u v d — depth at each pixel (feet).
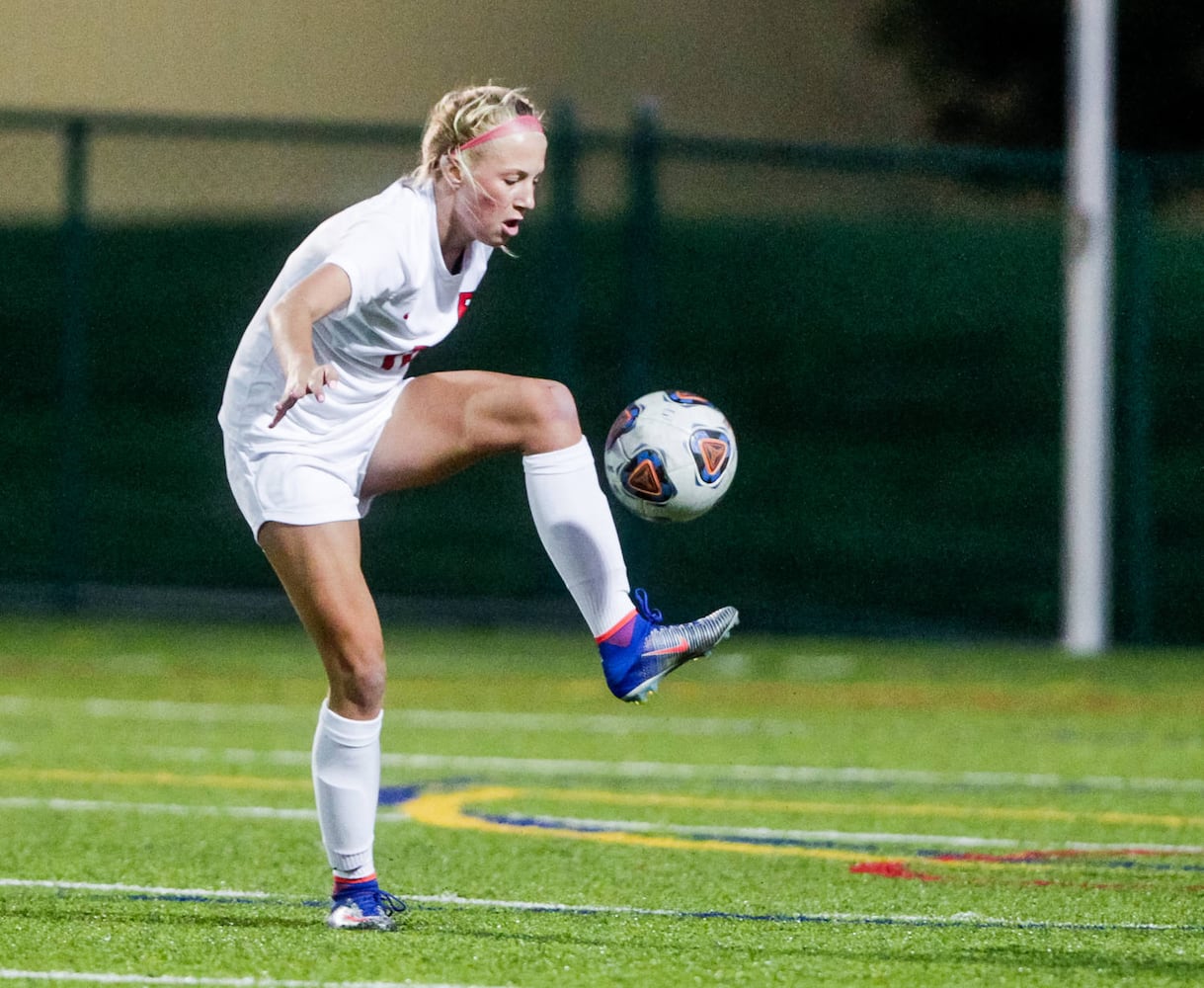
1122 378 198.08
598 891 73.51
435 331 62.69
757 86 271.90
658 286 229.66
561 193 182.19
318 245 61.11
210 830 88.38
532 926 65.57
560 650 179.32
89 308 234.17
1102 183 173.68
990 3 247.09
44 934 62.90
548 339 183.42
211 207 251.60
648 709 141.49
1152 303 214.90
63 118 183.52
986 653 182.91
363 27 271.90
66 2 267.80
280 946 60.95
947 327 218.18
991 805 99.25
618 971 57.93
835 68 268.41
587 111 274.36
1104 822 93.76
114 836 86.38
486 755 117.29
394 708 140.56
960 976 57.98
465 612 204.23
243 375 62.18
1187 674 167.73
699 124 272.72
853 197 244.63
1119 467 197.26
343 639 62.18
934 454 213.46
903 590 206.49
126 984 55.21
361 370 62.28
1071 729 132.98
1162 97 230.89
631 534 191.52
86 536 215.72
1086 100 173.17
